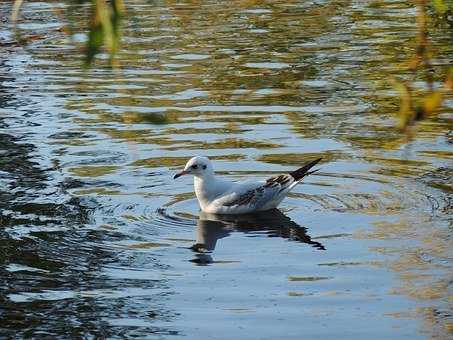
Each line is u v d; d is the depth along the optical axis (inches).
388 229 521.7
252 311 424.5
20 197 577.9
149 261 485.1
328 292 443.2
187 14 1110.4
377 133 690.2
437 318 410.9
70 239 513.3
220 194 564.1
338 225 532.1
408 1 1169.4
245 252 496.1
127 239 515.8
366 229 523.8
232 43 974.4
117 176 614.9
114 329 409.4
